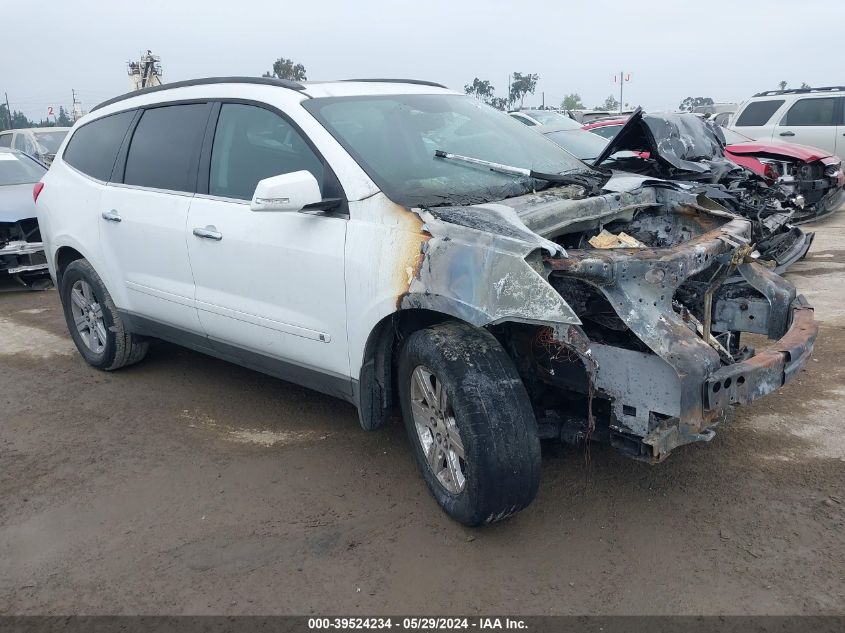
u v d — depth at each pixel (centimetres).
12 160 997
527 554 315
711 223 387
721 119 1678
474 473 301
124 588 304
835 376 495
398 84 463
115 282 512
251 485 384
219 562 318
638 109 570
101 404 502
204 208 432
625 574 299
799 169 1009
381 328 352
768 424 428
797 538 317
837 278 759
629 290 299
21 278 877
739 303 404
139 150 495
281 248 383
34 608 294
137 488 386
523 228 307
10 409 498
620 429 312
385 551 321
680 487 362
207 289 436
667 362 287
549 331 323
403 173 370
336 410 477
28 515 363
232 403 496
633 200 380
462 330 323
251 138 418
